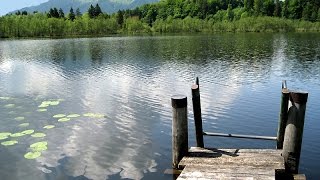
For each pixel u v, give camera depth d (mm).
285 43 58250
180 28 122688
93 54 44469
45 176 9867
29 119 15391
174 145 9469
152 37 87562
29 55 44906
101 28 117750
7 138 12914
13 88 22781
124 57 40312
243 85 22453
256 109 16422
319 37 74188
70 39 83812
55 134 13305
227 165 8789
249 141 12188
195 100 9836
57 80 25609
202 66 31734
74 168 10289
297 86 22156
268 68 30047
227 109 16484
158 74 27469
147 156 11000
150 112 16234
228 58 37781
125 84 23422
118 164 10461
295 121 8523
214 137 12609
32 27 103750
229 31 117062
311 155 10773
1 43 71438
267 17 120312
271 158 9031
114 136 12992
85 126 14250
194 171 8516
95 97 19672
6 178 9789
